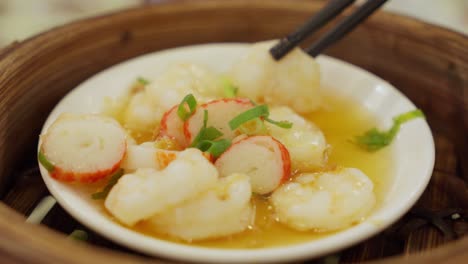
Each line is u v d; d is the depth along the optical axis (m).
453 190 0.33
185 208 0.27
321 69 0.38
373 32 0.38
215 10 0.39
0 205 0.26
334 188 0.29
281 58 0.35
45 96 0.35
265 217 0.29
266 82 0.35
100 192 0.29
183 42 0.40
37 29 0.51
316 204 0.28
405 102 0.34
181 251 0.26
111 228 0.27
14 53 0.33
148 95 0.34
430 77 0.36
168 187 0.27
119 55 0.38
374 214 0.28
